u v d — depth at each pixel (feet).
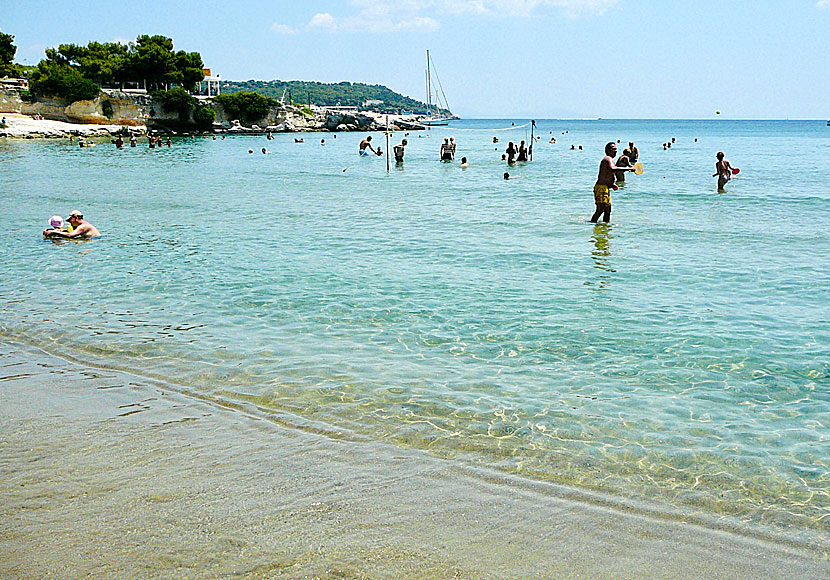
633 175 112.47
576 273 43.68
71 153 192.85
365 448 21.13
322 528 16.63
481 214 69.67
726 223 62.39
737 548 16.02
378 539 16.20
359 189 96.37
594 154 186.50
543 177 112.37
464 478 19.30
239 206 77.97
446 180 108.88
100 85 357.82
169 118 357.61
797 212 69.00
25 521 16.89
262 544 15.94
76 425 22.70
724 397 24.84
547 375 27.12
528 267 45.50
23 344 31.22
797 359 28.37
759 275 42.70
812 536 16.55
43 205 79.61
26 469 19.66
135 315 35.47
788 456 20.53
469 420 23.13
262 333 32.45
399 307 36.47
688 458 20.47
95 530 16.49
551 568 15.16
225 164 152.05
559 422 22.94
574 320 33.96
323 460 20.30
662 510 17.70
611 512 17.57
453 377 26.94
